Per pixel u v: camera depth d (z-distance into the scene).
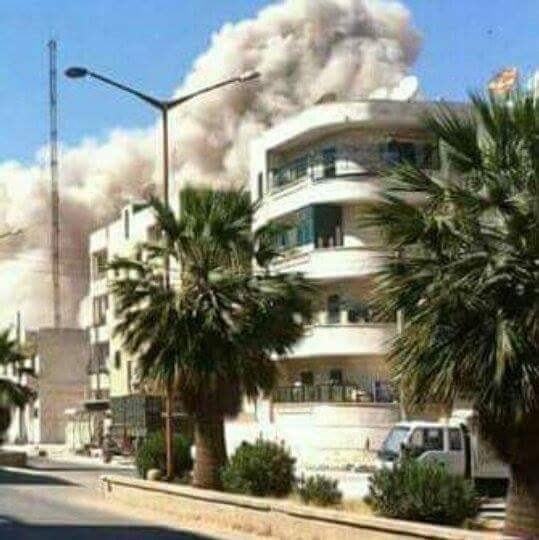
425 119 16.31
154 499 25.66
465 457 28.97
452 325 14.66
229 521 21.22
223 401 26.05
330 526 17.09
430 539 14.62
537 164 15.05
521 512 15.02
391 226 15.50
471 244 15.18
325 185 48.62
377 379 47.91
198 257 25.97
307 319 27.00
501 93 15.97
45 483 39.62
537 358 14.39
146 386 27.91
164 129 29.34
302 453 48.16
